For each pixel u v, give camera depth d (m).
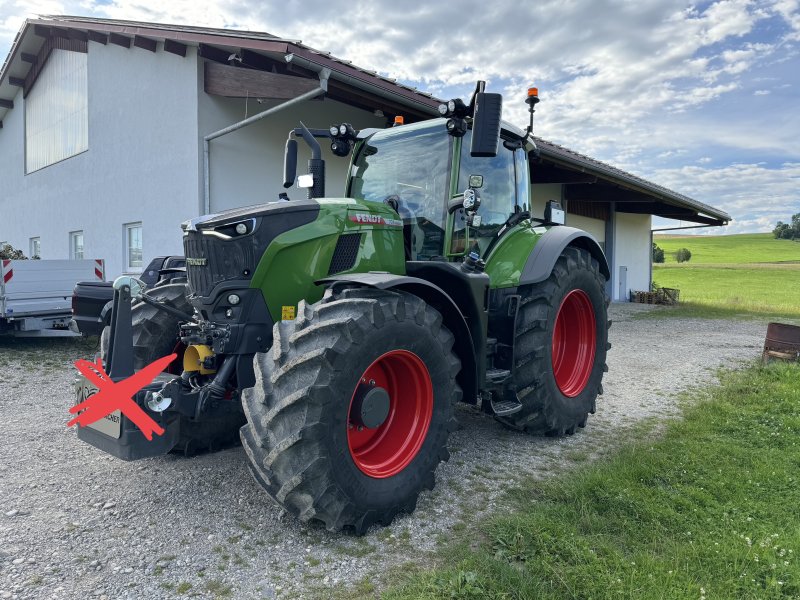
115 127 10.20
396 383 3.14
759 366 6.65
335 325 2.61
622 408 5.19
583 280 4.50
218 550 2.61
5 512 2.95
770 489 3.29
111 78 10.25
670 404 5.31
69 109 12.05
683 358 7.70
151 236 9.37
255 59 7.94
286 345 2.66
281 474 2.55
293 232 3.07
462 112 3.63
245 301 2.99
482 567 2.43
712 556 2.54
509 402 3.98
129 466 3.60
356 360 2.64
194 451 3.76
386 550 2.64
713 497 3.19
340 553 2.60
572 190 14.81
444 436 3.13
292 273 3.07
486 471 3.63
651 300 17.81
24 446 3.97
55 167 12.65
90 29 9.36
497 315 4.09
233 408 3.08
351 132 4.28
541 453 3.98
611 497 3.08
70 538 2.69
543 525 2.76
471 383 3.45
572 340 4.73
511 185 4.52
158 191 9.11
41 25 11.61
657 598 2.20
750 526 2.84
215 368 3.12
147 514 2.95
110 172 10.48
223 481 3.37
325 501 2.57
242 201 8.48
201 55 8.03
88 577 2.38
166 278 4.16
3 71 13.67
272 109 7.26
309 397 2.50
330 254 3.18
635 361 7.51
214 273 3.04
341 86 7.48
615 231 17.23
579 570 2.38
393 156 4.10
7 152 15.27
